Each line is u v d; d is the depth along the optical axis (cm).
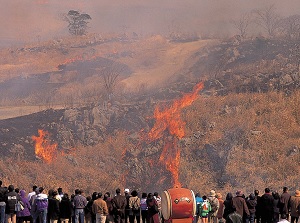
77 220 8225
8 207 7956
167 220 7538
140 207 8438
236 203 7656
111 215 8225
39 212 7994
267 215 8162
